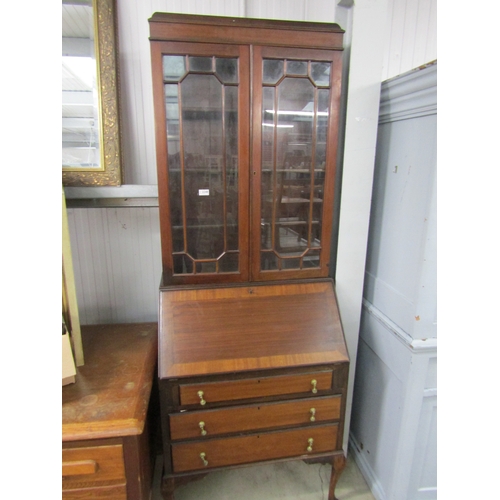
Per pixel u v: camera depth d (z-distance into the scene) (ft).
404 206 3.56
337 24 3.37
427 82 3.01
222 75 3.30
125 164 4.47
